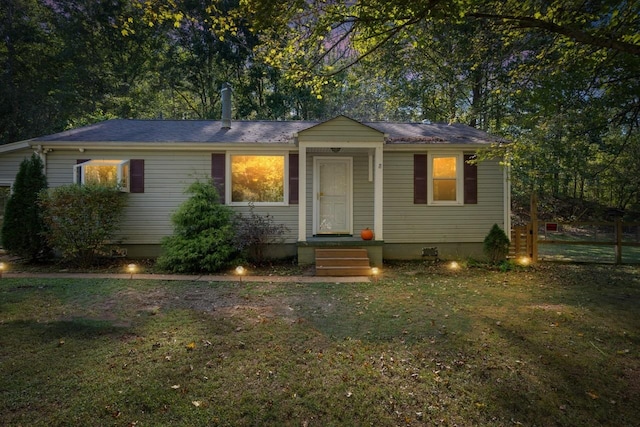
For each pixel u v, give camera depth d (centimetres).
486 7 552
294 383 314
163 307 521
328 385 312
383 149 948
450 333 432
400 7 400
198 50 2245
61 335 404
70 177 908
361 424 264
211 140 940
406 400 293
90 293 588
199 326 443
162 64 2452
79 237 816
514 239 943
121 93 2338
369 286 673
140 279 708
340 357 365
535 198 944
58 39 2181
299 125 1153
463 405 289
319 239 915
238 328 438
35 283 650
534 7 507
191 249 782
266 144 926
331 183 988
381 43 496
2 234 847
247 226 878
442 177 975
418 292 628
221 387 305
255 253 897
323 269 771
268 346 387
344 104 2961
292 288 654
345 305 547
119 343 386
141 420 261
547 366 354
